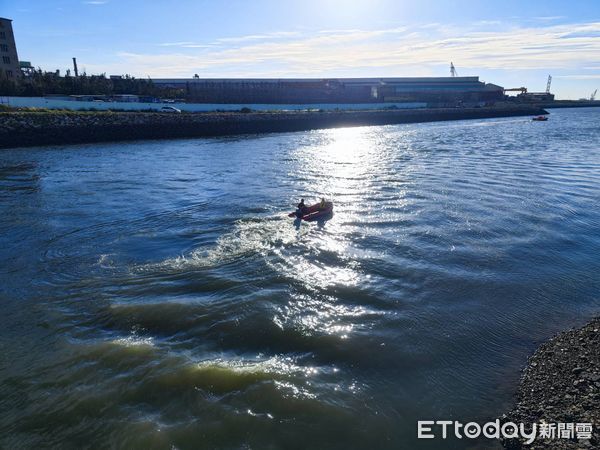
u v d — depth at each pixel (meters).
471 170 28.88
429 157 35.28
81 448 6.75
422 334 9.70
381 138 52.53
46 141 44.03
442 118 93.25
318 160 33.94
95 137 47.72
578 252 14.30
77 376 8.35
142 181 25.84
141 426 7.12
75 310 10.86
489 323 10.15
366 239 15.44
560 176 26.67
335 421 7.23
